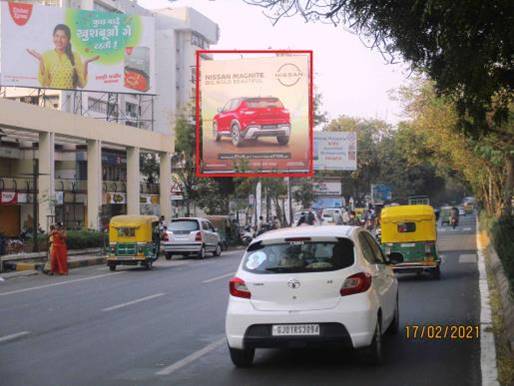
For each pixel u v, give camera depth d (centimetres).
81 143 4400
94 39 4088
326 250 848
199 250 3102
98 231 3544
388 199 7562
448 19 748
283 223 5378
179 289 1805
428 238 1900
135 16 4166
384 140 7725
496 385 743
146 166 5184
